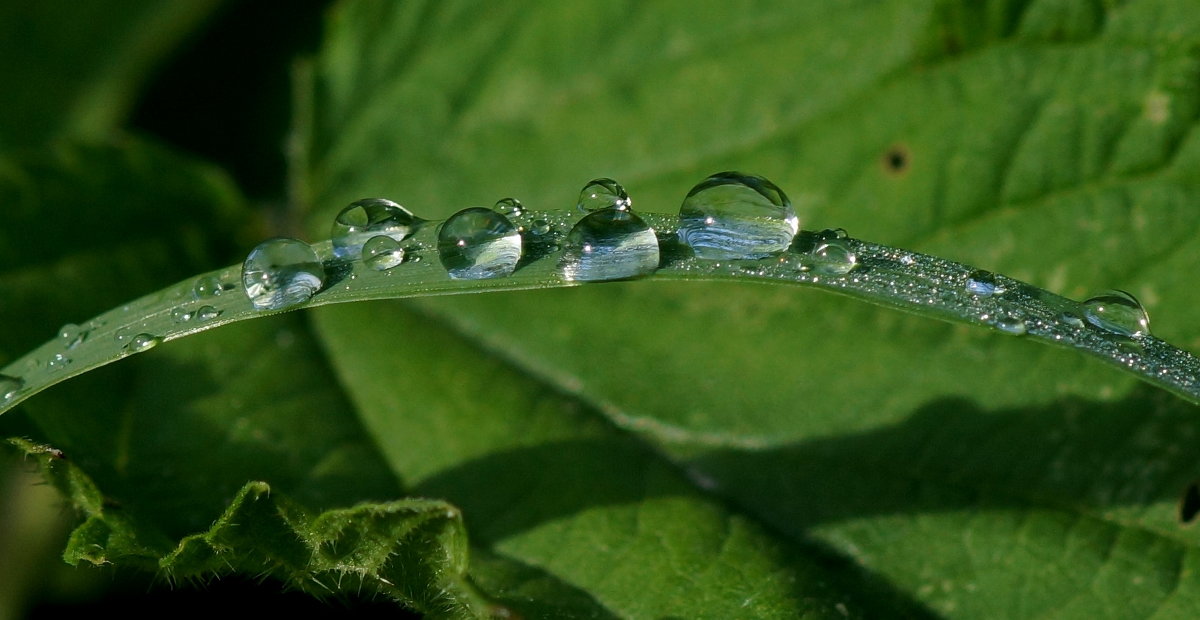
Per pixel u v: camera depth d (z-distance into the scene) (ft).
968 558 0.50
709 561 0.50
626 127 0.56
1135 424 0.51
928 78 0.54
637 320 0.54
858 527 0.51
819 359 0.53
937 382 0.52
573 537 0.51
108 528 0.49
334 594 0.49
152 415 0.53
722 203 0.48
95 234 0.57
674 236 0.48
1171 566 0.49
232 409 0.53
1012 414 0.51
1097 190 0.52
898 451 0.51
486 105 0.57
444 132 0.57
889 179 0.54
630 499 0.51
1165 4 0.52
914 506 0.51
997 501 0.51
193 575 0.48
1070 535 0.50
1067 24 0.53
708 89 0.56
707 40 0.56
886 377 0.52
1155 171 0.52
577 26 0.57
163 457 0.52
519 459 0.52
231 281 0.49
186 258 0.57
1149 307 0.51
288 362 0.54
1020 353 0.52
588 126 0.57
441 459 0.52
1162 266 0.52
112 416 0.52
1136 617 0.49
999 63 0.53
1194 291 0.51
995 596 0.50
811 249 0.48
